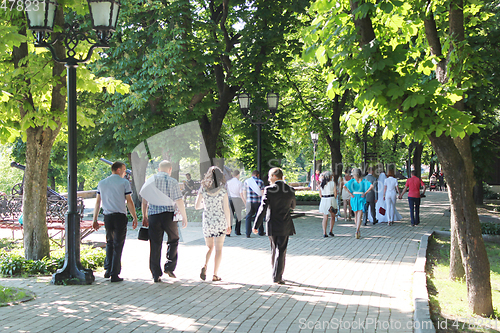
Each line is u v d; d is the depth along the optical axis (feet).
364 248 34.83
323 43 18.39
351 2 18.20
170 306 19.10
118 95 53.83
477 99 38.65
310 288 22.34
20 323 16.55
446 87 19.99
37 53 28.22
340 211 67.87
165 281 24.02
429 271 26.21
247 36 55.67
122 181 24.52
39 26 22.95
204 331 15.92
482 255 18.13
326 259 30.25
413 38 29.94
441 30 25.88
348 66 17.35
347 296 20.68
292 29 55.98
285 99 85.40
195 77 51.01
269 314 17.97
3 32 22.80
